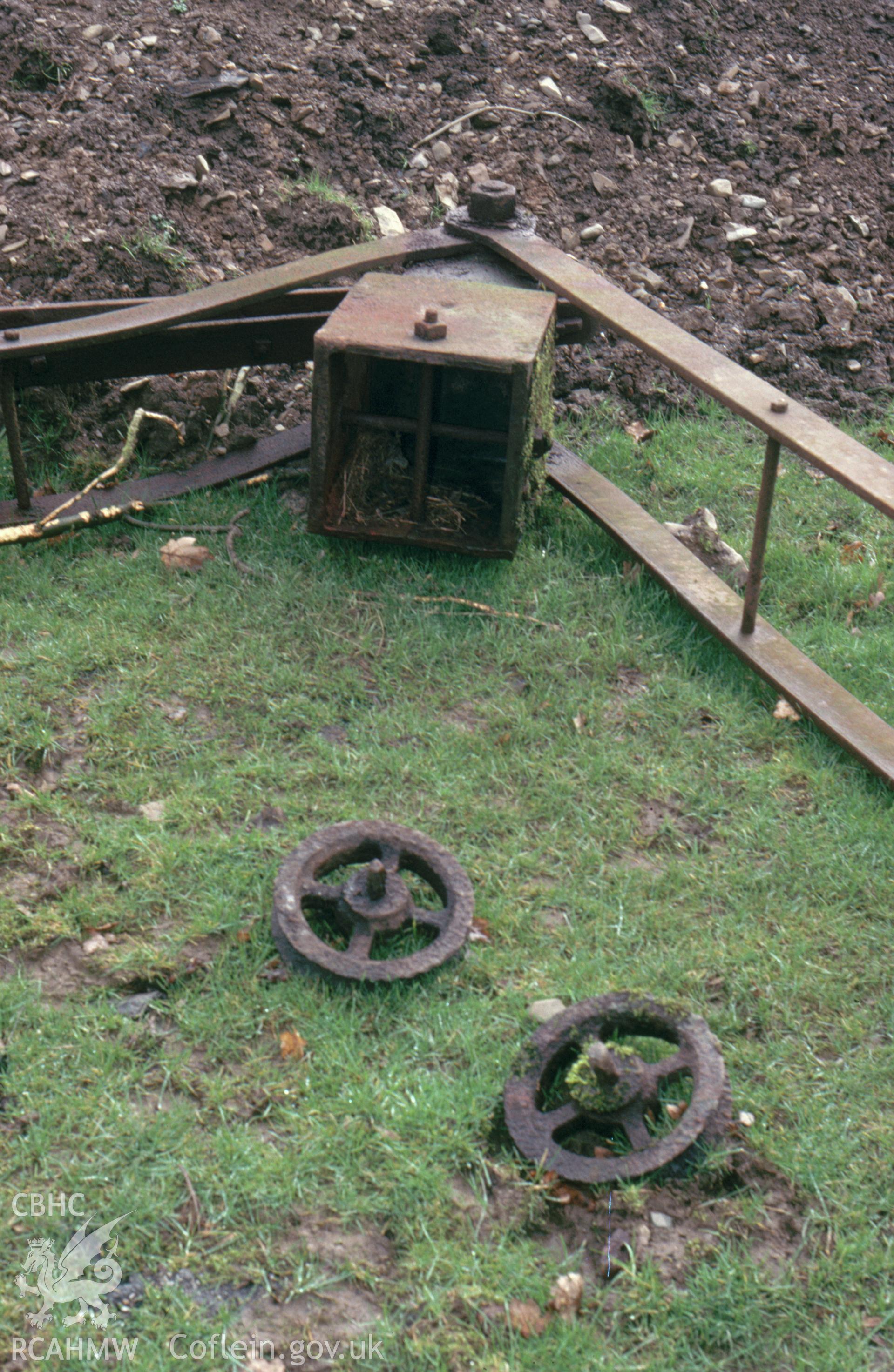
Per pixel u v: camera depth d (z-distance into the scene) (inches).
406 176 151.1
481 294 122.1
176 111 146.2
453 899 98.5
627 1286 87.0
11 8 148.3
